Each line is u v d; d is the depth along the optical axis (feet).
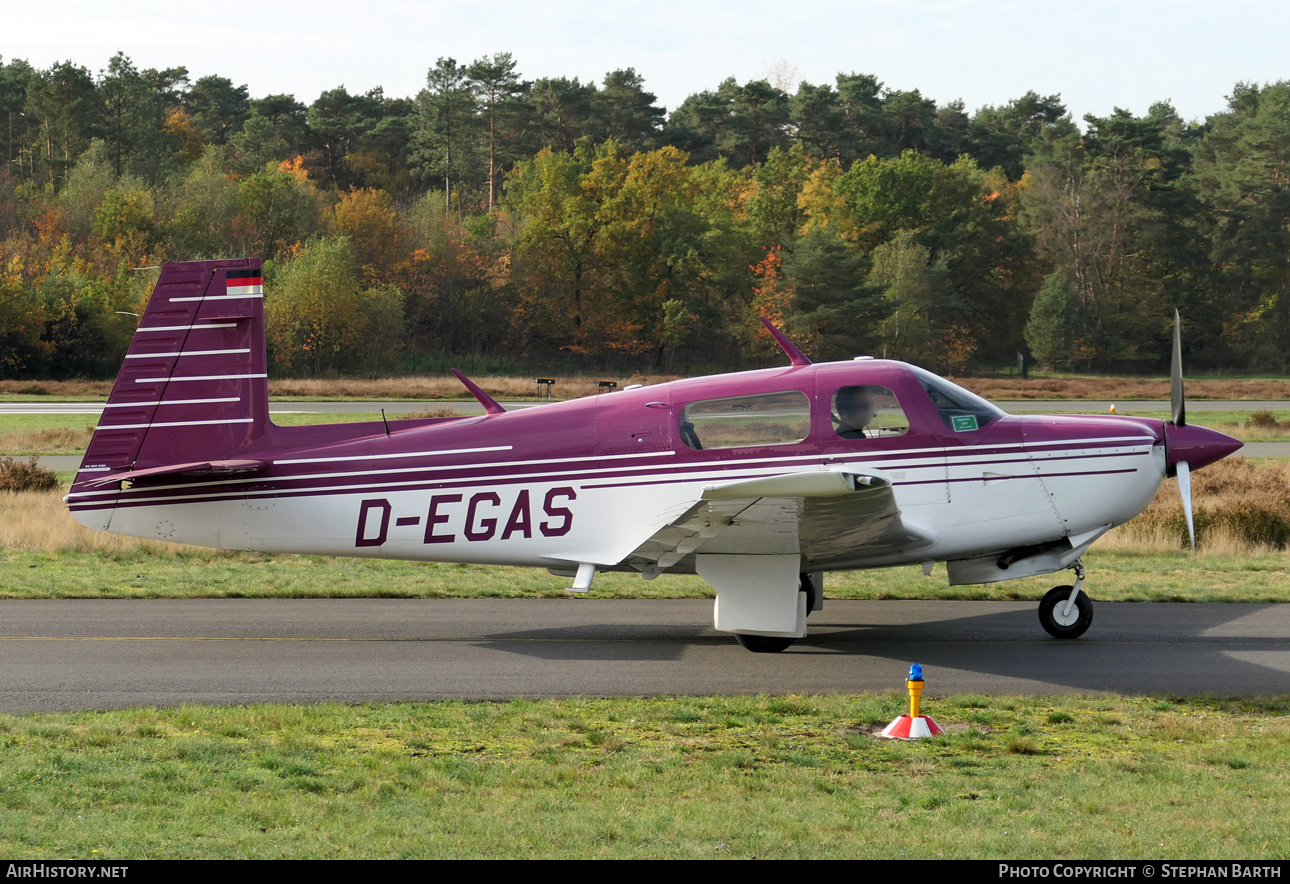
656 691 41.06
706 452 49.42
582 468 50.14
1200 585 64.59
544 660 46.29
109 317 356.18
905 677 43.45
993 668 45.03
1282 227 517.96
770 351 437.99
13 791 28.68
